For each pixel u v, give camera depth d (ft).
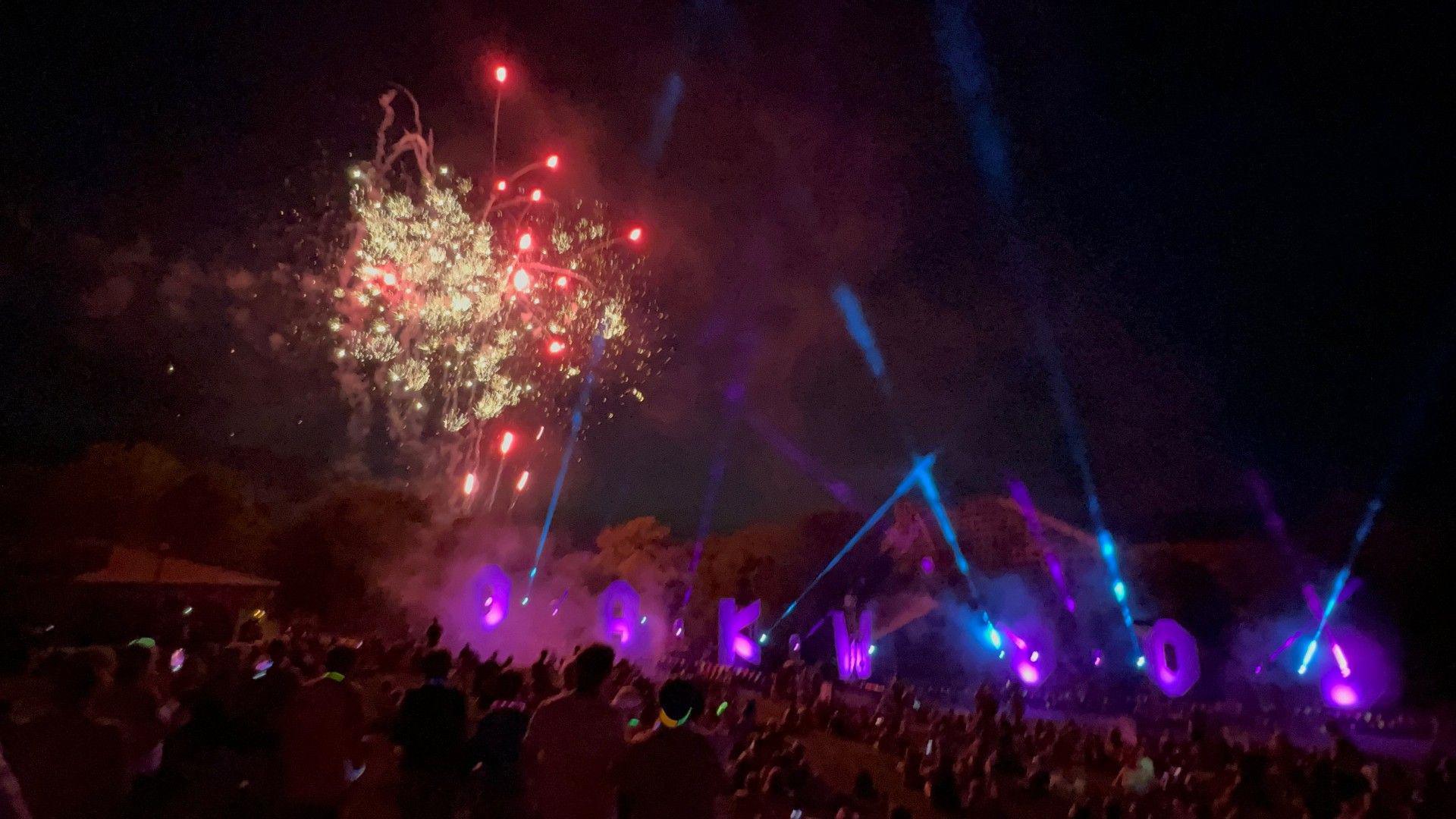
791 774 40.88
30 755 18.93
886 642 109.09
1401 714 74.49
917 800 45.60
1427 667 84.28
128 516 110.52
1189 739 59.88
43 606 81.46
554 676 53.01
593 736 19.03
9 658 51.72
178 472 118.21
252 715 24.95
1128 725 68.80
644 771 18.06
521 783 21.22
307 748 22.40
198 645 66.95
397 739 21.24
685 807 17.90
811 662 123.75
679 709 18.61
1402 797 42.14
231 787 22.66
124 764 20.11
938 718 67.21
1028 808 45.16
